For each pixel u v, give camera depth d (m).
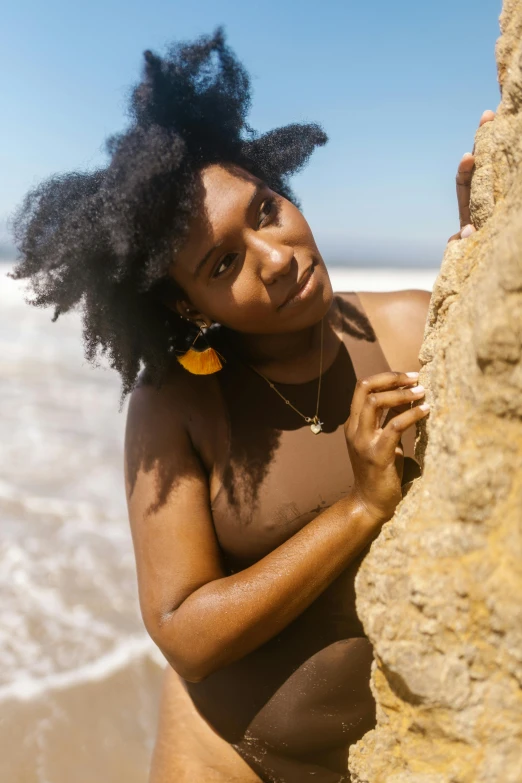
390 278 38.66
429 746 1.30
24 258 2.08
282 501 2.01
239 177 1.86
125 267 1.93
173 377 2.13
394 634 1.34
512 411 1.25
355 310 2.18
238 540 2.06
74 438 7.82
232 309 1.88
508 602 1.21
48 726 3.73
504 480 1.25
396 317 2.17
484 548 1.25
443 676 1.26
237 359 2.12
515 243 1.24
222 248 1.83
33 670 4.15
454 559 1.28
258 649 2.14
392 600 1.36
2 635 4.42
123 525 5.86
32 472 6.84
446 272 1.62
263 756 2.21
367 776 1.44
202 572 1.98
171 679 2.43
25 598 4.80
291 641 2.11
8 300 19.80
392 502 1.70
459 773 1.24
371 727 2.15
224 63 2.03
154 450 2.07
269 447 2.04
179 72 1.94
